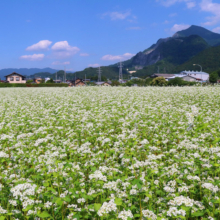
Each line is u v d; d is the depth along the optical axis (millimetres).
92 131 8852
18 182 4754
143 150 5938
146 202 4164
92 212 3867
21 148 7051
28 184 3965
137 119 10602
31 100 21250
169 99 18438
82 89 32312
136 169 5316
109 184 4039
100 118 11234
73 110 14656
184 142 6516
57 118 12805
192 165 5105
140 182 3633
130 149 6055
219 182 4242
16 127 10336
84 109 14672
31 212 3742
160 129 9344
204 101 16516
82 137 8695
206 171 4938
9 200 4012
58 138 8594
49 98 21391
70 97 22094
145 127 9258
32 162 5961
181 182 4312
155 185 4508
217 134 7199
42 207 4070
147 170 4727
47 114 13383
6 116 13117
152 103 16891
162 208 4047
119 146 6695
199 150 6160
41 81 159375
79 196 4281
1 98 23531
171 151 6078
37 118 12570
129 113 12547
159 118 11453
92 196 3984
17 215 3840
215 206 3896
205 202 4055
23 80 122875
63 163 5387
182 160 5582
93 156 6164
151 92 23750
